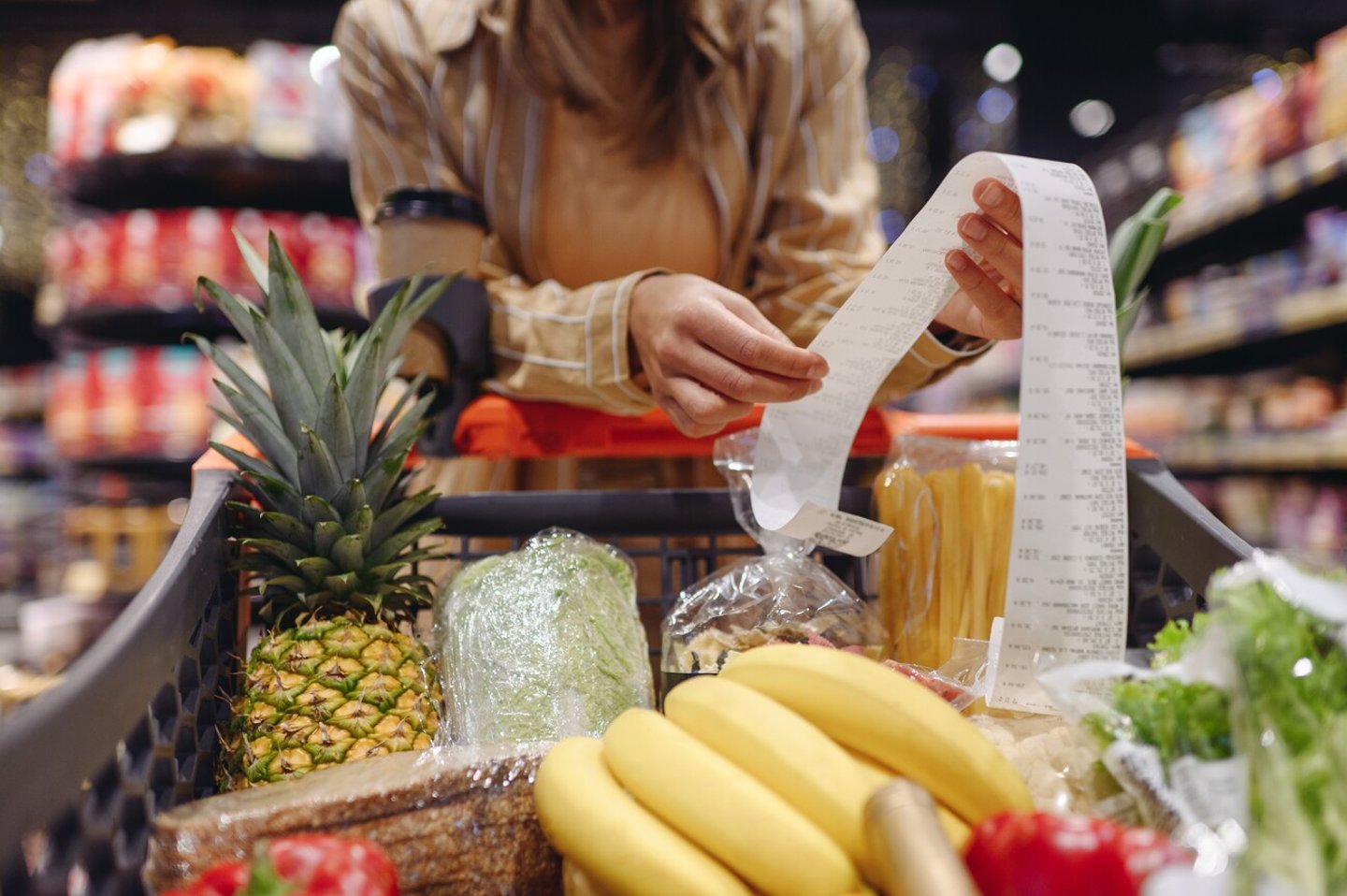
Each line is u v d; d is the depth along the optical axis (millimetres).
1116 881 486
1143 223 1103
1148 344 4516
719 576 1012
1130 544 1028
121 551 3080
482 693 913
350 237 3021
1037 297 677
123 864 633
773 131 1503
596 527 1102
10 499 4164
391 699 877
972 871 529
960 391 6891
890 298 896
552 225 1501
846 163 1583
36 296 4789
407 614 1035
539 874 694
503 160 1492
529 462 1379
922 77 6000
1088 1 5414
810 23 1521
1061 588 669
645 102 1441
